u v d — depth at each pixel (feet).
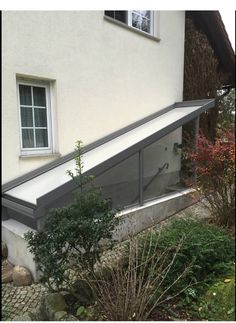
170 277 10.71
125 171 18.65
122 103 23.30
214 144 19.34
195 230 13.53
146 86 25.44
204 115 33.27
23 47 16.74
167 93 27.86
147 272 10.56
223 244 13.29
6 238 14.76
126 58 23.32
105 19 21.35
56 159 18.69
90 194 10.64
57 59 18.56
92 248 10.55
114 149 18.42
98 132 21.45
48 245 9.75
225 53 35.68
